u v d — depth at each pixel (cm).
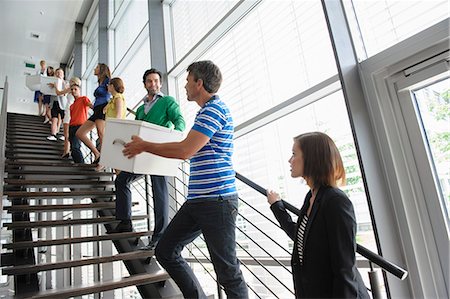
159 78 228
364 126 161
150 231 233
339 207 97
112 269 350
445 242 138
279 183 238
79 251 393
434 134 149
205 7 341
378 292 117
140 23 494
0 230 167
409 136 153
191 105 348
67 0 629
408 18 166
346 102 163
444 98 147
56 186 278
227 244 128
